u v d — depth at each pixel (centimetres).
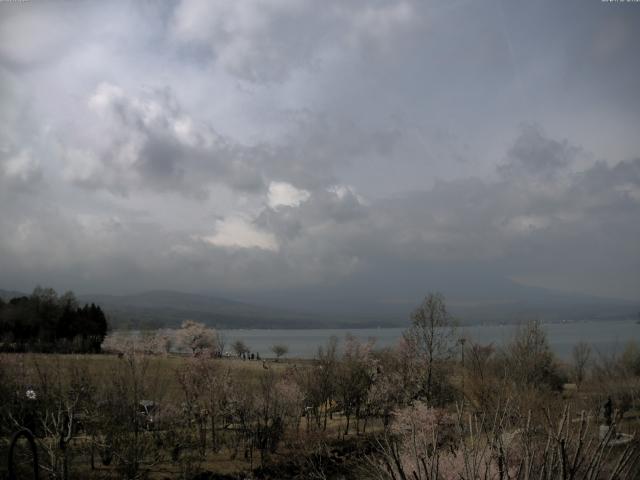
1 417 3067
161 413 3884
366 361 5525
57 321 10900
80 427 3528
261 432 3972
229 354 9862
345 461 3538
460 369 4409
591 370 6384
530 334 4769
